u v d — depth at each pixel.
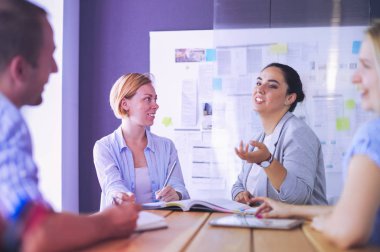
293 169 1.66
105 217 0.86
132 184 2.01
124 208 0.93
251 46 2.71
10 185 0.69
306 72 2.66
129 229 0.91
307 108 2.64
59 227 0.71
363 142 0.83
